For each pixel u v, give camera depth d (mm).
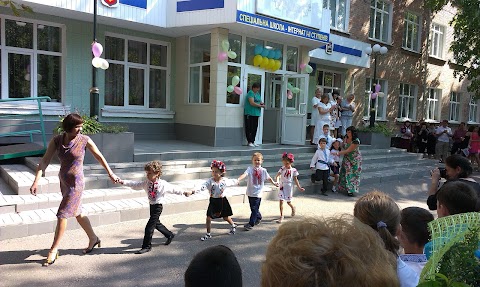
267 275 1025
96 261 4484
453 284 1225
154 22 10297
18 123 9219
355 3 15695
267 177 6047
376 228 2152
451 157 4039
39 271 4160
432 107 20703
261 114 11188
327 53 13836
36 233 5207
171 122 12078
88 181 6730
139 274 4199
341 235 1041
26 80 9609
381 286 989
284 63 12016
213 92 10469
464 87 22266
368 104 17344
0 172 7281
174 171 7844
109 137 7578
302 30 11203
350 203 7871
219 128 10484
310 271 949
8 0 5199
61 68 10039
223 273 1452
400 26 17891
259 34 10898
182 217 6312
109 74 10969
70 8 8914
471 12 14609
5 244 4859
